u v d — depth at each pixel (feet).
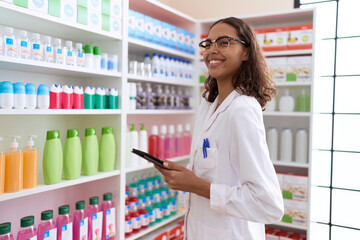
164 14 8.04
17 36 5.34
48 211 4.97
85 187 6.89
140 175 8.34
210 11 9.94
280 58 7.98
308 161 8.14
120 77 6.23
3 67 4.93
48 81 5.97
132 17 6.64
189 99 8.75
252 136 3.10
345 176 8.85
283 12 7.89
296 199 7.75
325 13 9.03
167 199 8.02
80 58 5.47
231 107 3.36
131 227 6.68
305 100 7.98
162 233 7.52
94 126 6.63
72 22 5.19
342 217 8.93
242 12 9.53
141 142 7.08
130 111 6.44
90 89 5.68
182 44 8.34
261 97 3.59
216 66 3.56
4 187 4.41
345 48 8.80
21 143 5.58
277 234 8.23
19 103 4.44
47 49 4.95
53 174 4.97
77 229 5.42
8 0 4.24
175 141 8.19
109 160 6.03
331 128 8.98
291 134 8.21
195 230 3.74
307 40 7.69
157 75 7.41
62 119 6.35
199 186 3.30
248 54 3.64
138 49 7.44
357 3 8.63
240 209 3.07
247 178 3.07
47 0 4.80
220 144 3.46
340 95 8.87
